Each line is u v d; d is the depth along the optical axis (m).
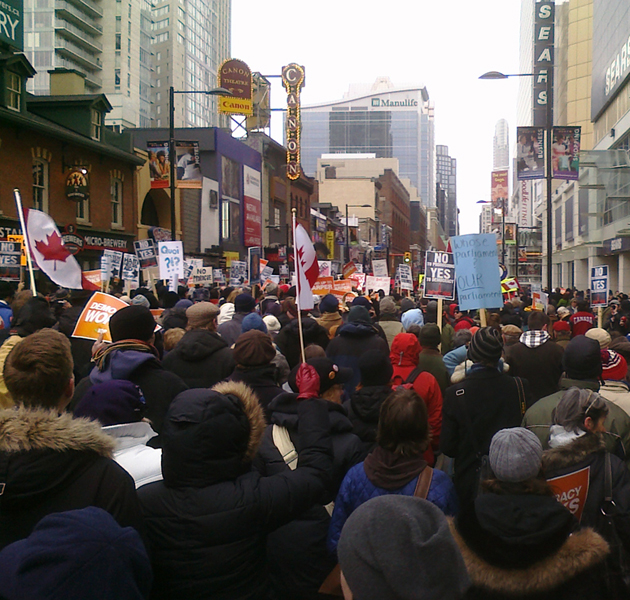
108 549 1.72
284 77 56.62
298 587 3.48
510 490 2.65
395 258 112.25
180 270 15.68
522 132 20.42
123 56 107.56
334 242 75.31
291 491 2.79
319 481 2.94
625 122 43.12
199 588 2.64
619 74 44.81
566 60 72.88
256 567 2.79
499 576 2.35
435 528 1.83
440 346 10.07
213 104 161.25
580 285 57.28
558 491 3.32
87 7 100.69
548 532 2.38
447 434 4.87
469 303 9.02
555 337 9.73
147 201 37.59
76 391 4.43
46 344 2.97
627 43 42.59
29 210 6.43
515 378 4.89
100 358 4.38
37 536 1.74
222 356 5.68
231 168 48.03
